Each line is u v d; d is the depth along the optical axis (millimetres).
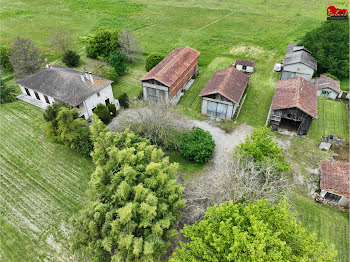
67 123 33188
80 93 39469
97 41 58156
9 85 50969
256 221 18422
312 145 36812
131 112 40625
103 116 40000
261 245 16500
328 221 27203
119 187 24000
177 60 47719
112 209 23422
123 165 26703
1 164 34312
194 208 27125
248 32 75312
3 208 29047
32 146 37125
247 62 54562
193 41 70250
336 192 27797
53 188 31219
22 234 26656
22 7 93750
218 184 26578
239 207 21938
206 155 33031
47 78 42500
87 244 22984
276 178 30375
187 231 21141
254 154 29672
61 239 26250
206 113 43094
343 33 49000
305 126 37375
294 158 34719
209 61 59875
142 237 22109
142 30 77562
